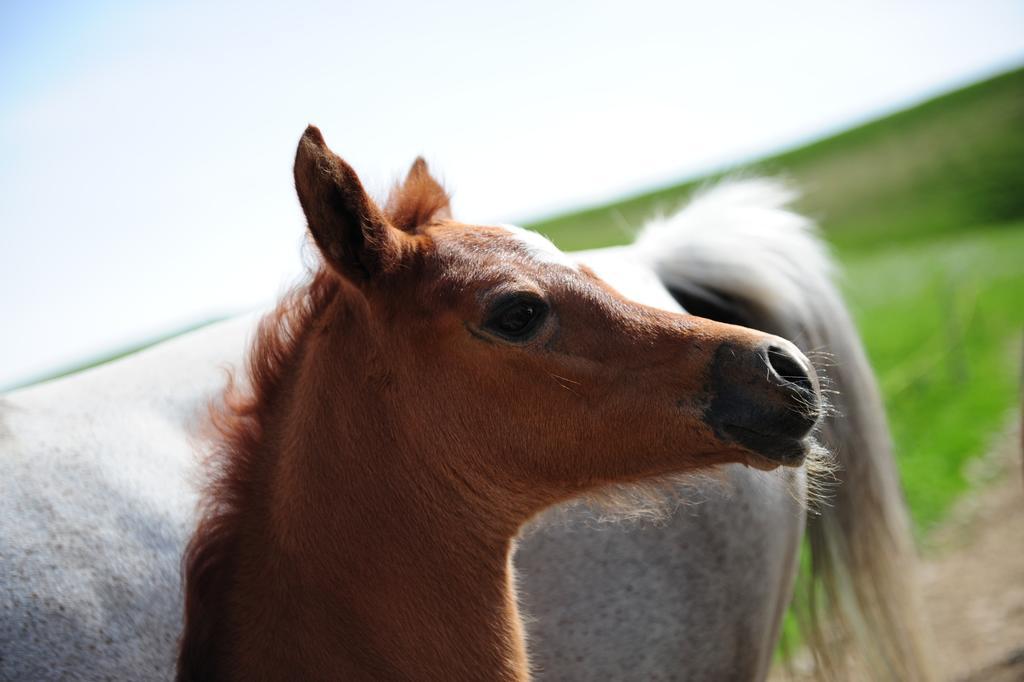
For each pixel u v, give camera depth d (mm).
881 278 21250
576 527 2904
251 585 2109
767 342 2133
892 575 3502
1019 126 38062
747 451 2143
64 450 2553
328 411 2180
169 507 2547
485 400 2182
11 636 2195
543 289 2158
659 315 2225
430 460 2203
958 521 7137
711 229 3582
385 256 2145
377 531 2150
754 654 3203
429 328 2162
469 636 2199
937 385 10773
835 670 3529
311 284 2365
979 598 5906
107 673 2270
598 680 2875
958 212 30703
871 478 3486
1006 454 8273
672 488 2367
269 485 2184
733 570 3082
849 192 37000
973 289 16422
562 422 2178
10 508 2373
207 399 2807
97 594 2334
